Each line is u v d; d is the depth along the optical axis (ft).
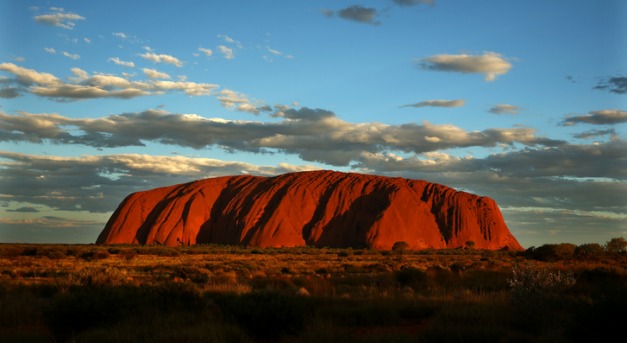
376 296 53.42
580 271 81.00
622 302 30.63
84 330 36.70
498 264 139.44
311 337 33.01
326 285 70.59
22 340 34.78
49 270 121.19
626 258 205.87
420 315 45.50
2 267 136.46
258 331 37.60
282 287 73.36
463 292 54.24
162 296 42.47
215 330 33.01
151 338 31.94
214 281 78.69
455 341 33.06
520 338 33.06
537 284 42.34
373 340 32.42
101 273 60.44
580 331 31.27
